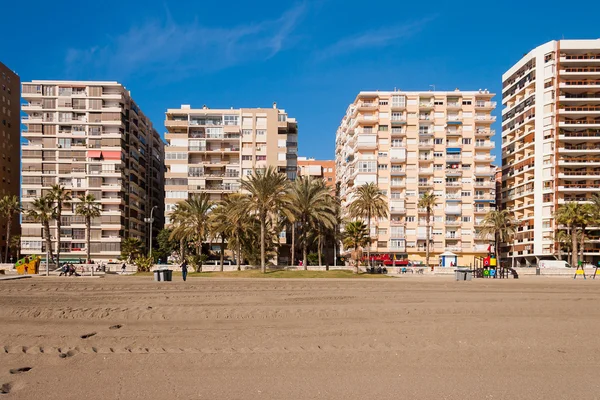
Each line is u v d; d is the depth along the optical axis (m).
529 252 83.69
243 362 10.66
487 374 9.97
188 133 87.50
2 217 85.19
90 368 10.20
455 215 88.62
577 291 26.84
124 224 86.06
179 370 10.08
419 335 13.43
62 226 82.44
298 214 54.41
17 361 10.69
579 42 83.00
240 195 54.09
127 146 88.88
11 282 31.47
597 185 81.00
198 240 60.50
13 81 90.88
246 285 29.34
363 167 88.56
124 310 17.23
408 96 90.25
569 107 83.25
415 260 87.44
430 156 89.19
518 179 90.69
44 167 83.88
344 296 22.56
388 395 8.68
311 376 9.73
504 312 17.73
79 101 84.81
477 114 90.62
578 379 9.70
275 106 91.75
